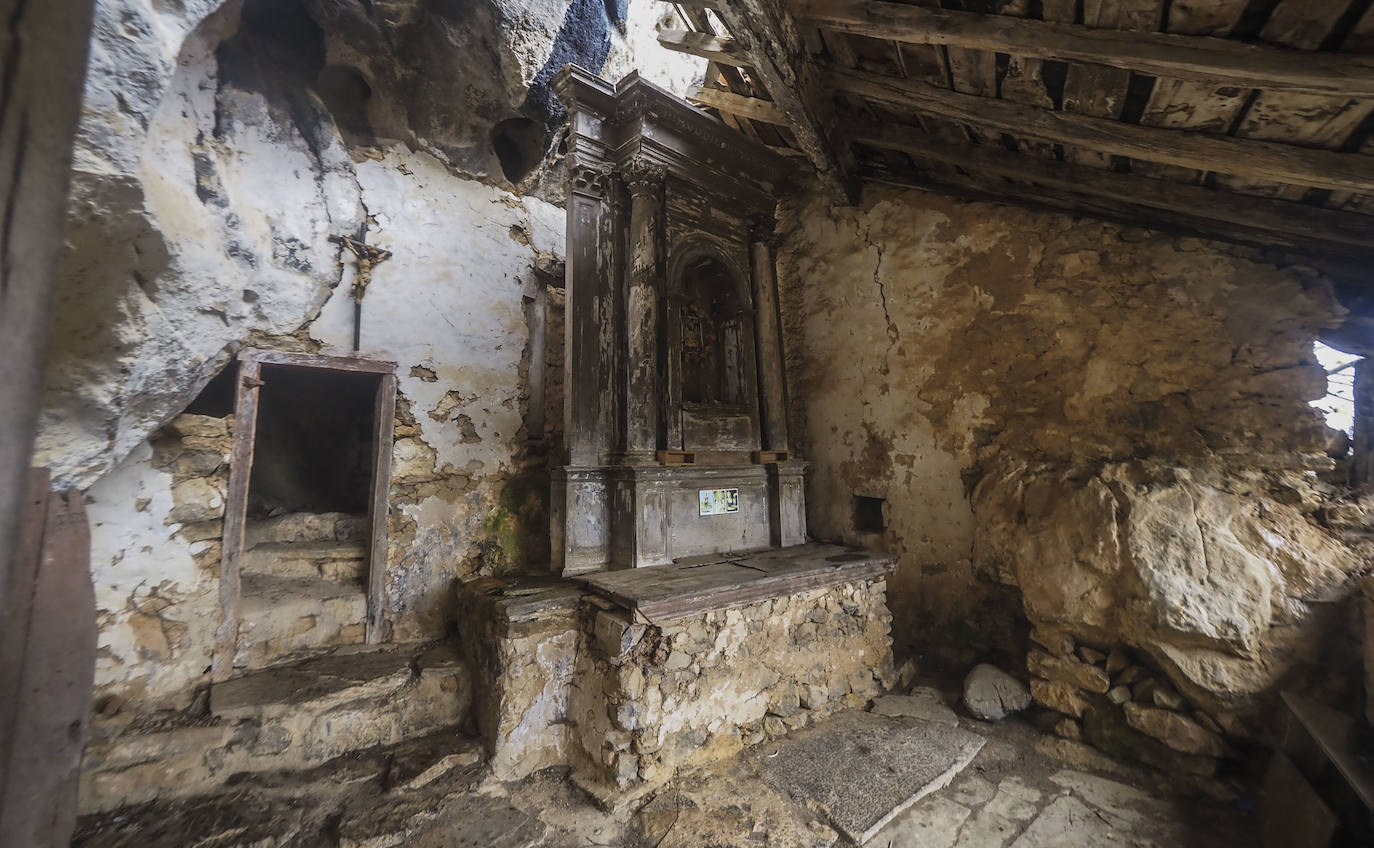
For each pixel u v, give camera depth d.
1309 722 2.02
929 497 3.79
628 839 2.14
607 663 2.48
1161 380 3.08
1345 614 2.29
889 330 4.07
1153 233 3.18
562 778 2.53
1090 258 3.35
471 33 3.39
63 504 0.64
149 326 2.14
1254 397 2.85
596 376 3.43
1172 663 2.49
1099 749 2.66
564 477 3.29
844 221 4.38
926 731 2.87
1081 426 3.27
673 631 2.54
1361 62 1.69
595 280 3.50
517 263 4.15
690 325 4.18
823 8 2.46
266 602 3.06
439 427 3.65
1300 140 2.14
